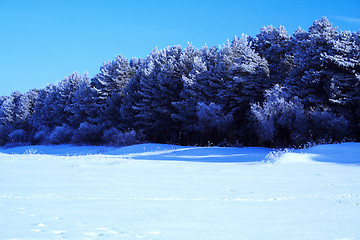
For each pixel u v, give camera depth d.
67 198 6.64
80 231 4.07
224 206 5.86
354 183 9.28
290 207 5.77
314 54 35.69
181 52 55.66
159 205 5.93
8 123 88.94
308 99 33.91
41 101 83.56
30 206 5.76
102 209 5.54
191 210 5.49
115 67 61.91
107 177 10.84
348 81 33.41
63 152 48.16
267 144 38.94
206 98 45.72
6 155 30.12
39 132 70.75
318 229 4.23
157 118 50.22
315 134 30.69
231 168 14.62
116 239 3.71
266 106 33.38
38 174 11.73
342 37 34.94
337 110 32.94
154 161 19.78
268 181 9.77
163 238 3.78
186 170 13.63
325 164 16.06
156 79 50.78
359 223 4.58
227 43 48.12
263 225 4.46
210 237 3.84
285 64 44.34
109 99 57.59
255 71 41.12
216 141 43.75
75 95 66.19
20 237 3.75
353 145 22.05
